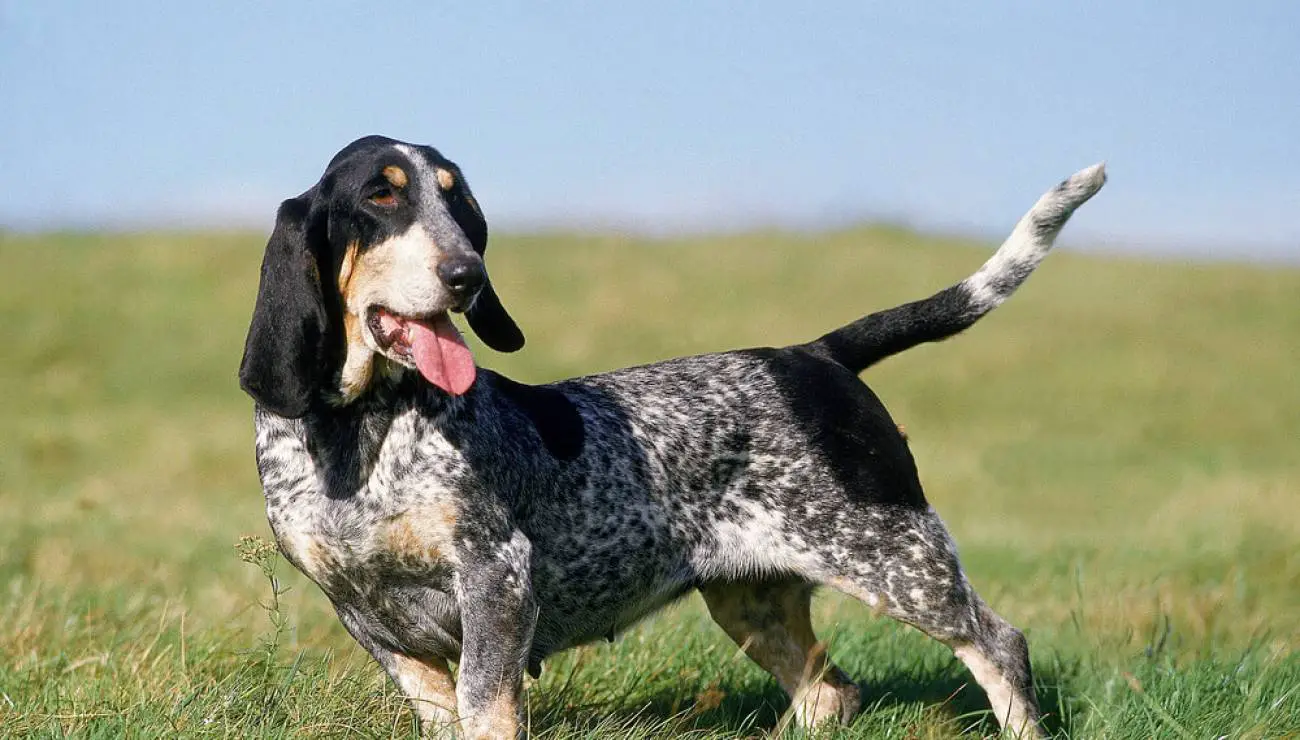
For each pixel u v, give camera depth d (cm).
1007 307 4172
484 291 934
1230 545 1820
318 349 830
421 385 844
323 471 839
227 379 3472
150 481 2505
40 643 1080
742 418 958
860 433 962
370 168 832
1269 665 1038
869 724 990
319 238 834
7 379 3369
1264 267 4691
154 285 4081
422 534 833
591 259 4559
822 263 4625
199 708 858
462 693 835
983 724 1011
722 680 1096
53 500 2211
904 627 1222
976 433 3170
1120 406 3400
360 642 904
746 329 3988
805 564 954
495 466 863
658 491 941
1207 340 3950
